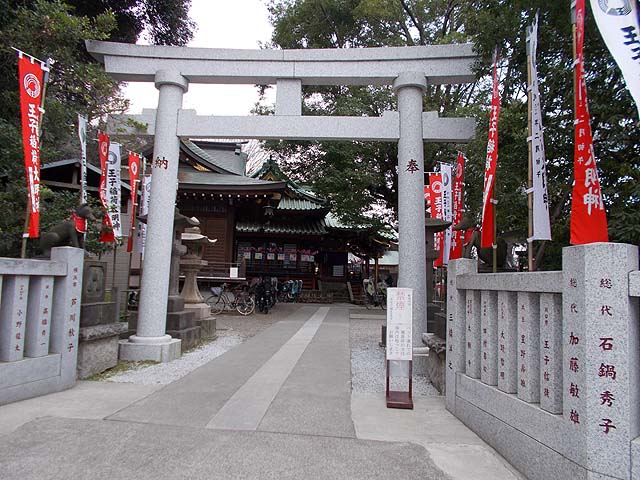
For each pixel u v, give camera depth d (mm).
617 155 6078
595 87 5809
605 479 2648
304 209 22578
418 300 7664
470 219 7609
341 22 20516
